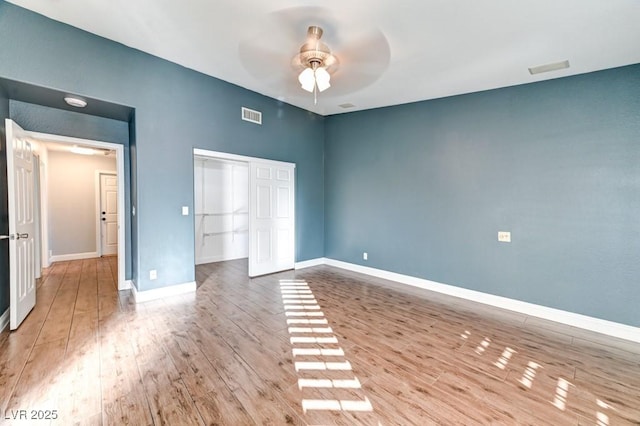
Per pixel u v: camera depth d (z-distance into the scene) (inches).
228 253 248.5
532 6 85.1
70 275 183.5
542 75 125.0
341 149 209.5
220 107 157.4
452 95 155.3
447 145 157.5
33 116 124.6
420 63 122.4
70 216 232.5
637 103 108.8
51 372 79.7
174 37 113.0
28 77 100.3
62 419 63.0
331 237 218.4
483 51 111.5
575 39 99.3
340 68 127.9
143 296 135.2
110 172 250.4
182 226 146.3
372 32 101.6
